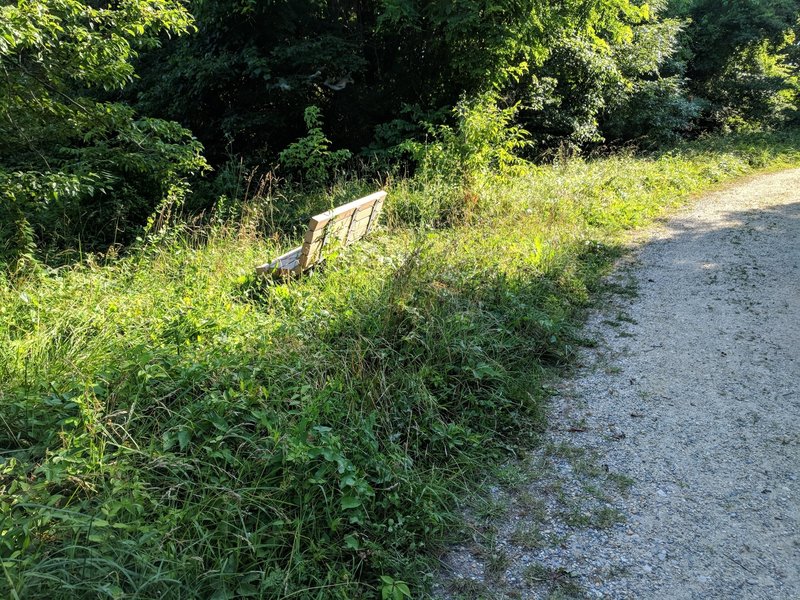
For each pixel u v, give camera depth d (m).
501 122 9.98
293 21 11.92
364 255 5.75
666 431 3.86
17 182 7.10
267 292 5.03
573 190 9.76
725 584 2.68
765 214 9.52
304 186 10.20
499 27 11.19
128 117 8.73
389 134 11.88
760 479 3.37
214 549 2.51
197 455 2.91
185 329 4.13
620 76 15.95
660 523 3.06
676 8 23.08
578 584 2.70
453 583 2.72
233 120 11.73
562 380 4.55
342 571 2.59
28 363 3.48
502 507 3.19
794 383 4.38
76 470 2.57
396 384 3.88
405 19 11.27
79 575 2.18
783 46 26.14
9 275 5.64
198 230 7.18
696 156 14.94
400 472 3.17
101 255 6.68
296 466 2.91
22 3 6.78
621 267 7.12
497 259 6.16
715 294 6.18
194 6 11.17
